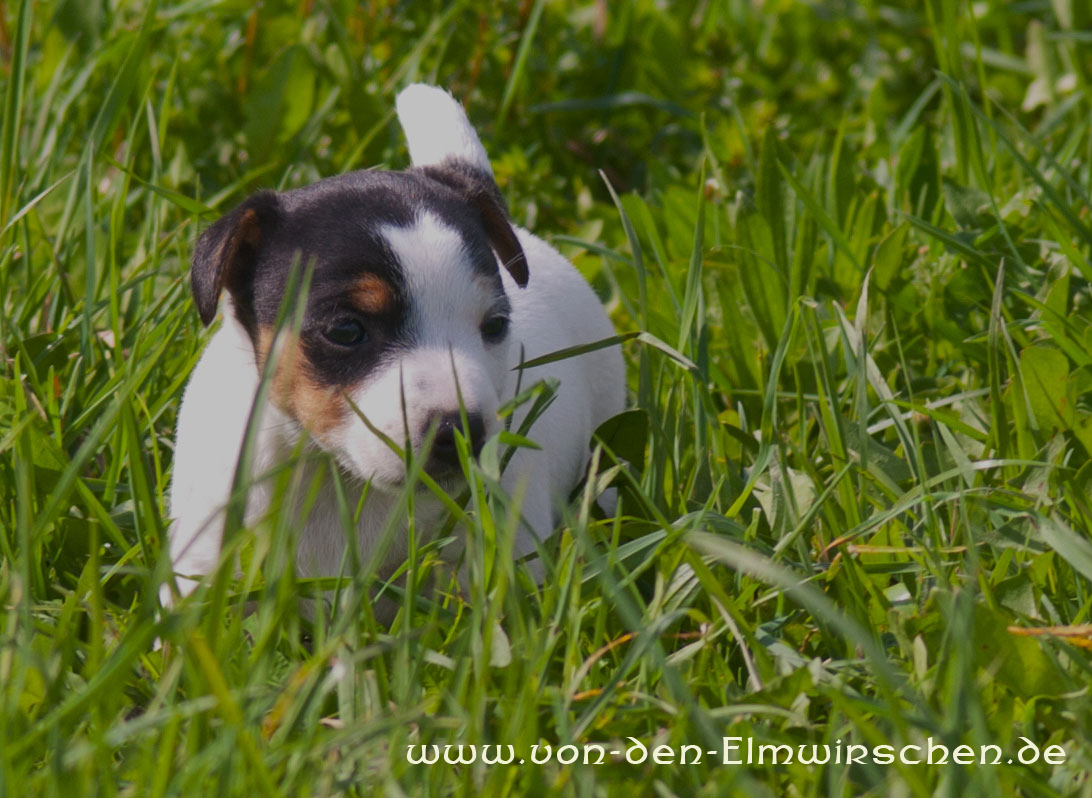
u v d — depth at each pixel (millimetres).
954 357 7910
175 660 4465
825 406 6492
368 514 6012
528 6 11539
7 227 7047
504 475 6098
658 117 11656
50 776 3850
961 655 4062
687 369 6000
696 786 4125
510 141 11055
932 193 9234
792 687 4508
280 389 5812
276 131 9648
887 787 4105
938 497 5477
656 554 5008
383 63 10773
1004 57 11914
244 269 6062
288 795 3977
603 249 8039
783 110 12008
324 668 4441
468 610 5348
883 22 13016
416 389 5461
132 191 9383
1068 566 5445
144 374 5723
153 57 10492
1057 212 8484
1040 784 4121
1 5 10305
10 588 5078
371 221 5871
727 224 8977
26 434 5594
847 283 8445
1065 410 6438
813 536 5805
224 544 4395
